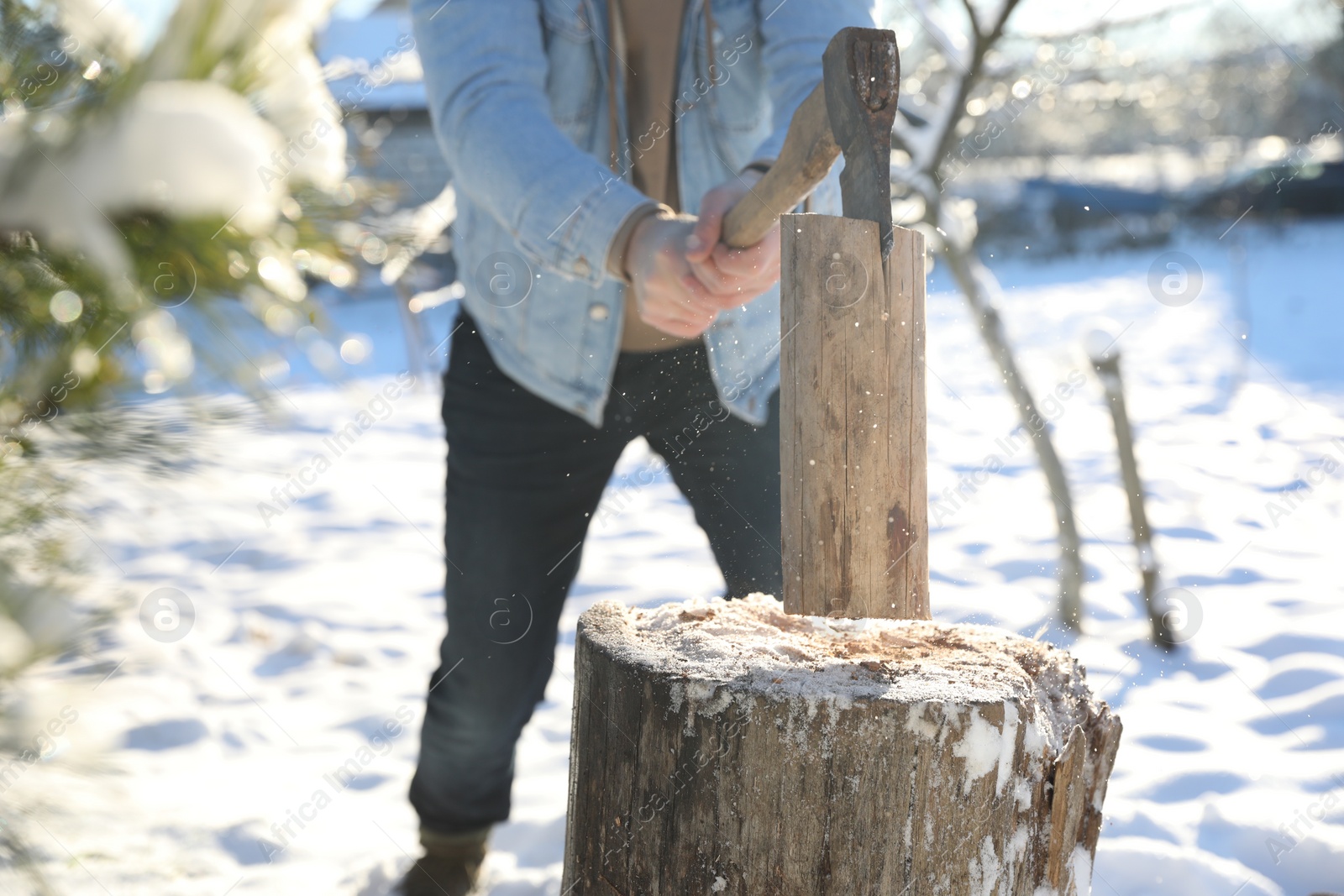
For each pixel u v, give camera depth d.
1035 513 3.47
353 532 4.25
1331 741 2.18
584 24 1.50
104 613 0.54
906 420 1.06
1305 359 7.26
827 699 0.90
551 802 2.09
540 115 1.40
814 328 1.02
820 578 1.06
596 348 1.49
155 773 2.14
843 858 0.91
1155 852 1.70
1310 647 2.62
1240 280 9.98
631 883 1.01
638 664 0.98
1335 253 13.99
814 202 1.45
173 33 0.44
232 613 3.26
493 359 1.52
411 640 3.08
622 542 3.84
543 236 1.35
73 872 1.53
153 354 0.47
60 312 0.45
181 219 0.45
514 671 1.53
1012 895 0.96
